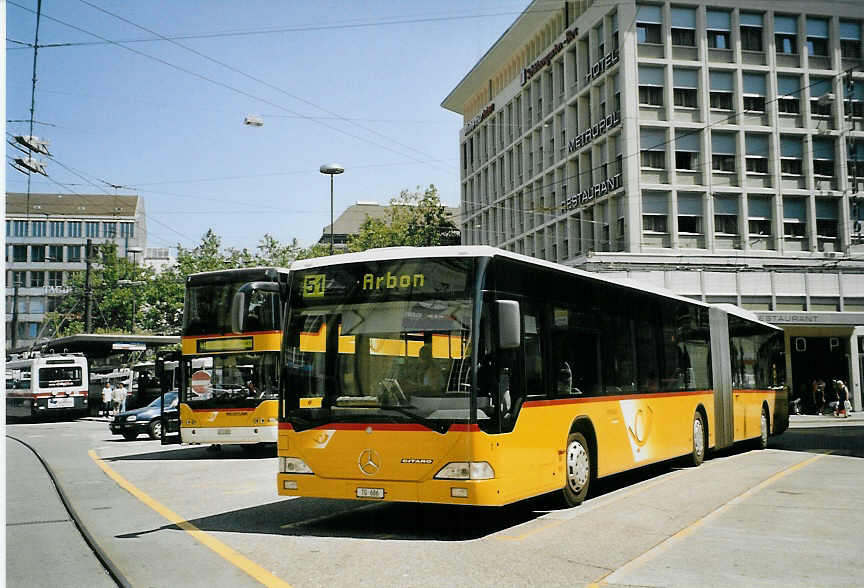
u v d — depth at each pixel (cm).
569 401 1076
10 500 1287
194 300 2003
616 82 4416
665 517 998
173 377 3195
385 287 938
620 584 667
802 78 4462
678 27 4331
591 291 1190
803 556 770
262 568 739
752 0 4388
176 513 1099
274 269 1955
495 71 6181
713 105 4353
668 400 1463
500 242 6072
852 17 4512
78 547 884
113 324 7094
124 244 10638
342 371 935
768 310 4259
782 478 1404
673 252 4222
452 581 682
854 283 4366
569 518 998
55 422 4375
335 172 3869
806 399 4475
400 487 881
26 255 10469
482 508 1103
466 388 875
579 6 4884
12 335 10294
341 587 664
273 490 1326
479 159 6562
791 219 4419
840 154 4478
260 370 1936
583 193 4681
